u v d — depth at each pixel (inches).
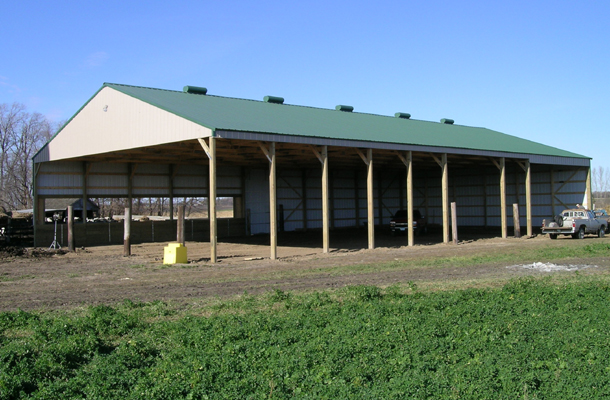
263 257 883.4
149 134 894.4
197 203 3629.4
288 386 278.2
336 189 1684.3
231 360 309.1
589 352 326.3
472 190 1683.1
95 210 1974.7
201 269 735.1
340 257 884.0
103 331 383.9
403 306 445.4
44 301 502.9
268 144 866.1
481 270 710.5
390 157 1293.1
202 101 1027.3
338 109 1382.9
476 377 286.8
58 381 285.1
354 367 301.7
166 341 360.5
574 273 677.3
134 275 676.7
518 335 362.3
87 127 1052.5
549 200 1491.1
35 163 1136.2
